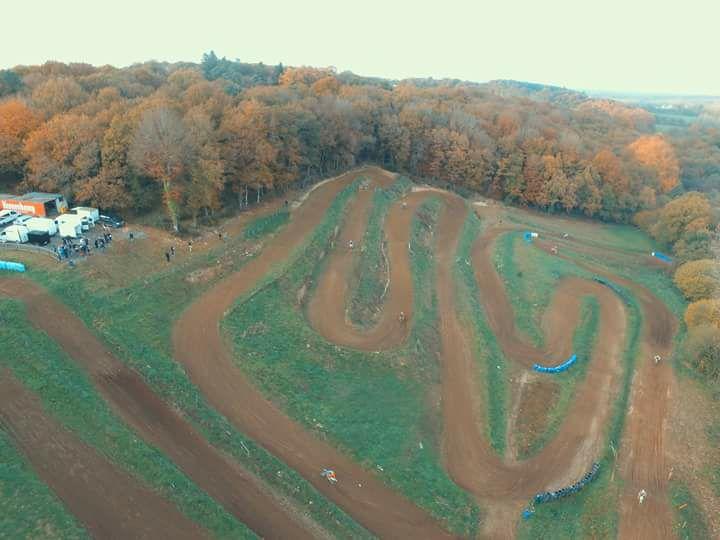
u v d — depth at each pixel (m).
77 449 32.72
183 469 33.28
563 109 186.62
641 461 44.03
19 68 100.38
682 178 145.12
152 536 28.33
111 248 56.00
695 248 88.00
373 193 92.06
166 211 66.00
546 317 66.75
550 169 111.50
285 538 30.30
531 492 39.22
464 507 36.41
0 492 28.67
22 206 61.16
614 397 52.03
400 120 110.44
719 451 46.09
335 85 125.44
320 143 89.44
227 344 45.84
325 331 52.47
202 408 38.28
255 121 75.31
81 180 64.12
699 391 54.09
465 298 67.44
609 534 36.41
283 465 35.16
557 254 88.25
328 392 43.88
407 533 33.12
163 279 52.47
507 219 103.81
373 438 40.09
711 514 39.62
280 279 57.12
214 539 28.80
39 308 45.34
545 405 50.16
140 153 59.41
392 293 64.00
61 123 66.00
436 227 90.56
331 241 71.00
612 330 64.88
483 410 47.59
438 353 55.16
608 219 116.06
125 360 41.59
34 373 38.09
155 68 134.00
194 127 66.44
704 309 64.00
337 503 34.16
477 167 111.44
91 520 28.58
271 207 76.69
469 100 154.75
